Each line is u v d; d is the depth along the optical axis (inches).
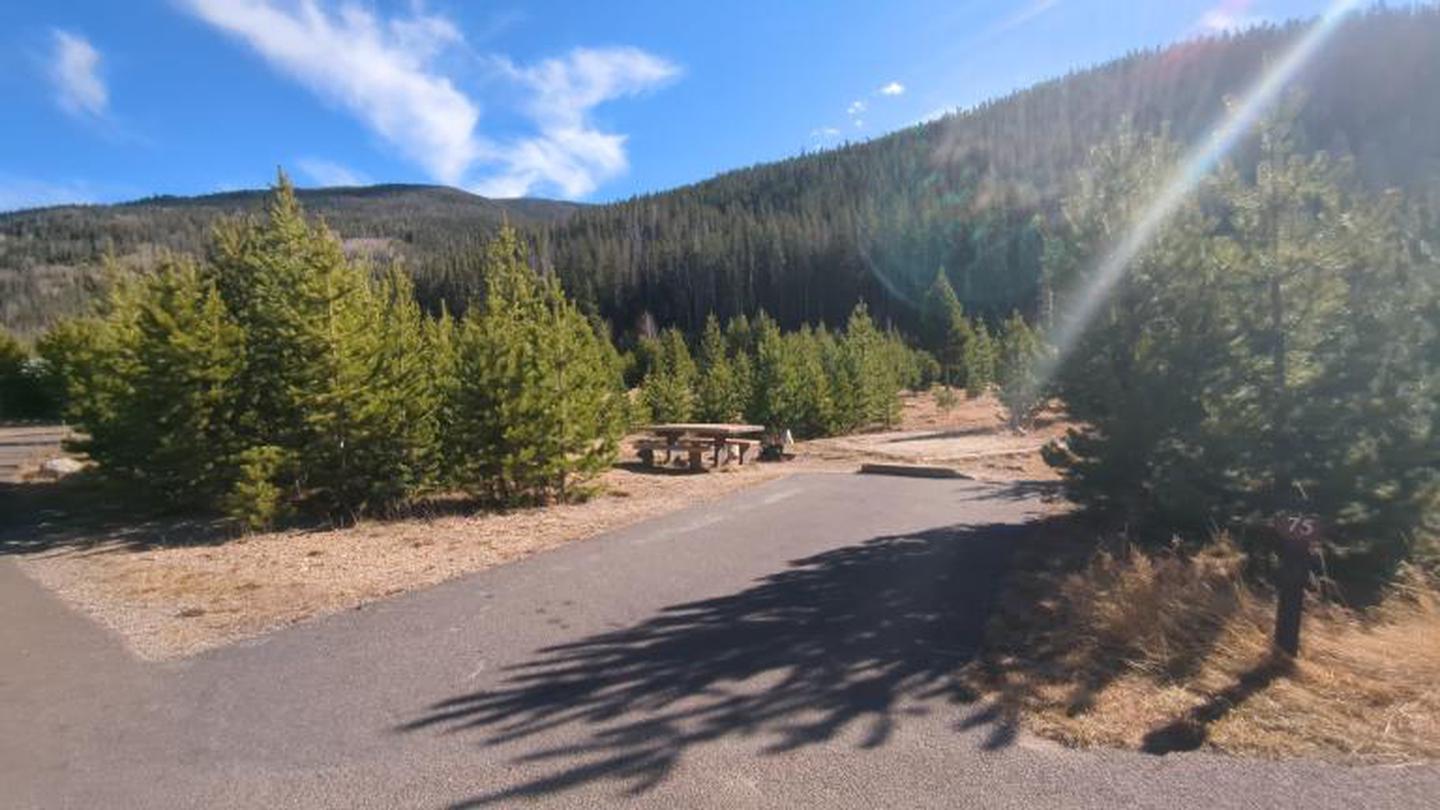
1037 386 337.7
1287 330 236.2
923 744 144.8
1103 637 195.0
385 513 425.4
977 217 3631.9
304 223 479.2
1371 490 225.8
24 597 271.3
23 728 160.2
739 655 193.3
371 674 185.5
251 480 394.9
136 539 385.7
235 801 130.1
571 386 460.8
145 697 175.2
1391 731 145.3
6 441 1099.9
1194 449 271.0
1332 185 242.1
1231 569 243.3
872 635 206.5
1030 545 311.0
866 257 3814.0
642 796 128.3
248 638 215.0
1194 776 131.6
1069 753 140.6
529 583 265.9
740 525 369.4
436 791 131.7
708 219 4992.6
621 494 486.6
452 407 446.9
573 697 169.3
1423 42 3892.7
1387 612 219.5
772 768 136.7
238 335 435.8
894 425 1081.4
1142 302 295.4
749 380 1061.1
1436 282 247.8
